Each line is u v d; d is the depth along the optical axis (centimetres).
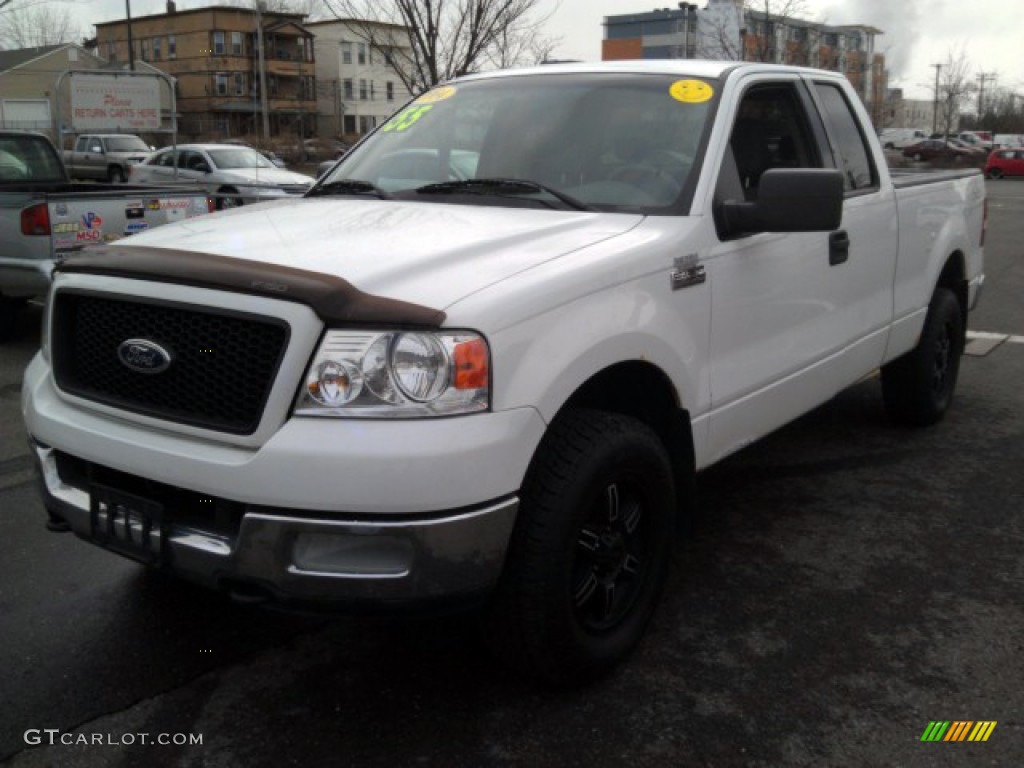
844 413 614
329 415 244
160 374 269
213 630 343
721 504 463
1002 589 374
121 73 1507
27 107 4141
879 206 460
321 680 312
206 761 271
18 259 766
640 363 302
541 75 421
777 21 2309
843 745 278
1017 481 491
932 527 434
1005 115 10088
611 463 283
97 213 776
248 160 2214
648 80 390
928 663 321
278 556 248
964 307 592
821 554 406
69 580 381
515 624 278
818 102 439
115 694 303
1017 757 272
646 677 312
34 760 271
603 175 356
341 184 403
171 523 269
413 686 308
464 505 246
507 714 293
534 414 259
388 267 265
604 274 288
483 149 390
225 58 7681
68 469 304
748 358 363
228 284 254
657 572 324
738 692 304
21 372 737
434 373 243
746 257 354
